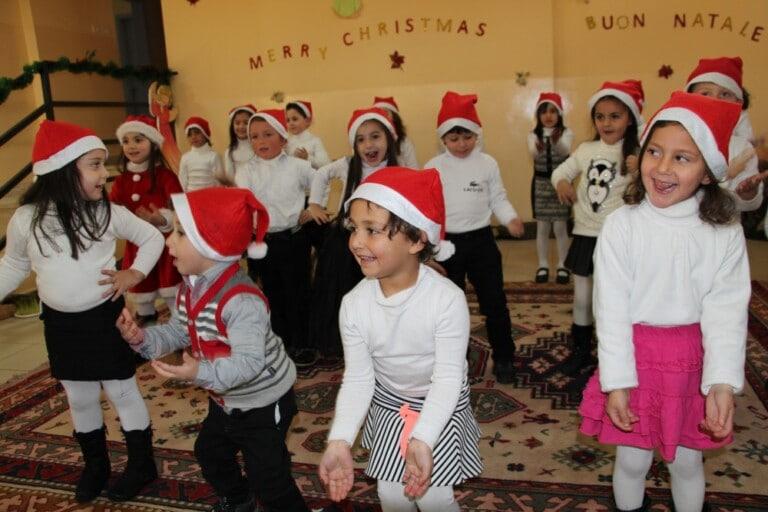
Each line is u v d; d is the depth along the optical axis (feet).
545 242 15.38
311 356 10.98
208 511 6.87
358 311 5.02
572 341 10.79
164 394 9.99
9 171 18.11
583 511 6.51
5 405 9.84
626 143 8.75
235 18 20.80
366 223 4.68
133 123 10.90
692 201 4.91
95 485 7.16
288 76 20.90
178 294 5.71
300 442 8.30
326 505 6.86
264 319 5.41
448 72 19.98
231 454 6.06
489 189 9.62
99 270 6.47
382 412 5.18
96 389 6.96
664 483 6.86
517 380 9.82
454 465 4.92
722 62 8.84
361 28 20.20
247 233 5.49
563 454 7.64
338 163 9.99
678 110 4.68
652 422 5.14
